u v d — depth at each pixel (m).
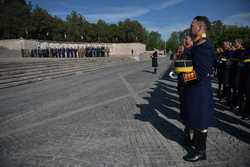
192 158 4.30
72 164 4.37
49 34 66.75
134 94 11.20
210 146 4.94
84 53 42.59
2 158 4.69
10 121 7.23
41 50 38.06
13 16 59.97
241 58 7.38
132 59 52.88
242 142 5.12
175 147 4.95
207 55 3.94
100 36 79.12
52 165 4.36
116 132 5.96
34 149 5.08
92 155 4.70
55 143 5.38
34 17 63.28
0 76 14.77
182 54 4.89
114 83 15.41
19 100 10.41
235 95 7.64
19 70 16.62
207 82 4.12
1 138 5.80
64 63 23.20
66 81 17.06
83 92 12.12
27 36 60.88
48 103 9.62
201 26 4.06
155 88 12.91
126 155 4.65
